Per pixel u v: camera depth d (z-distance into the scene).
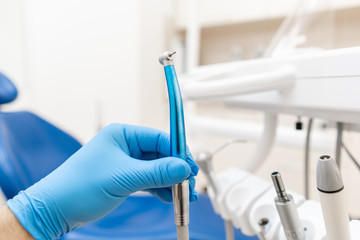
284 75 0.45
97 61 2.03
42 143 0.77
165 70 0.29
